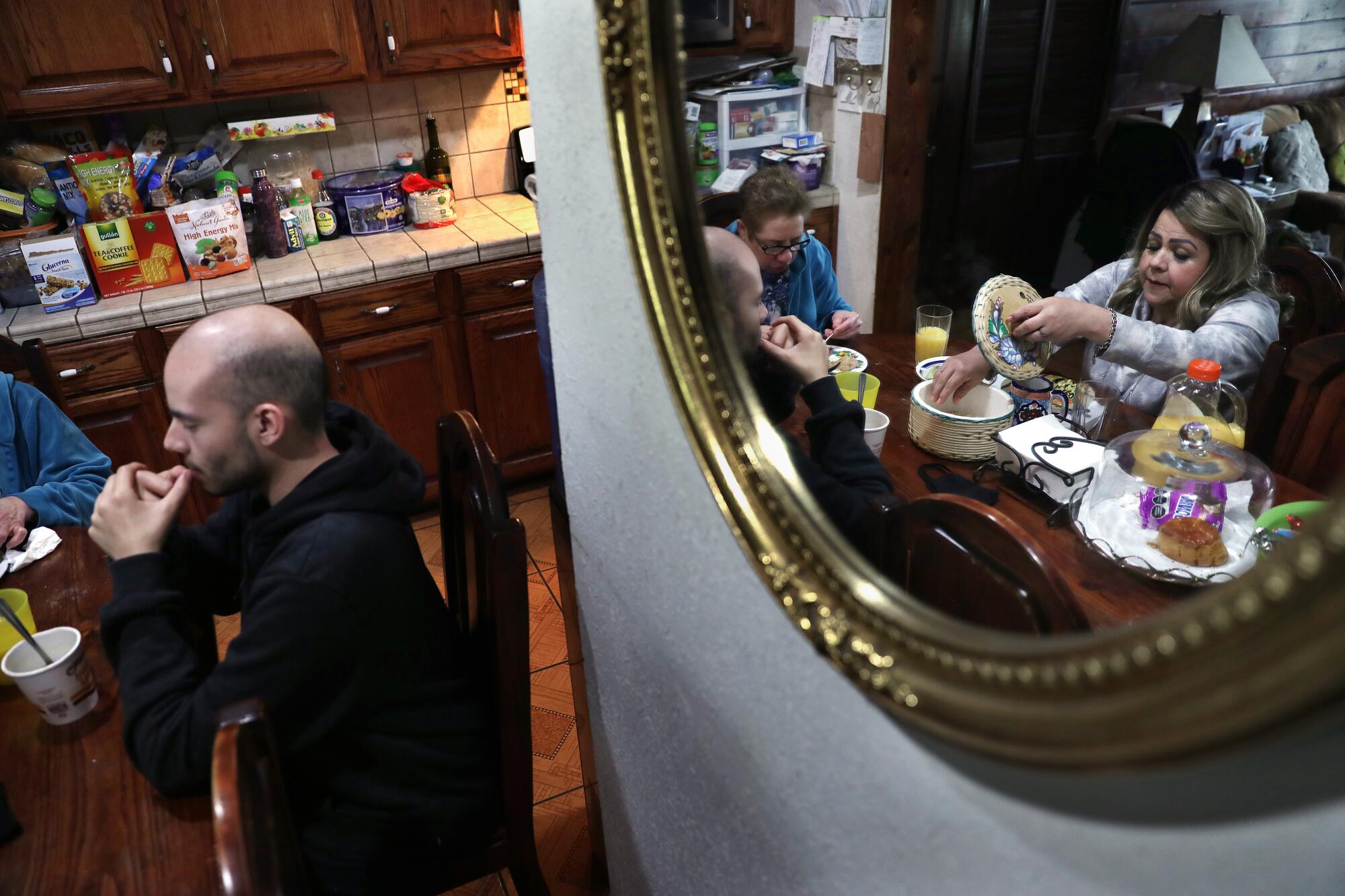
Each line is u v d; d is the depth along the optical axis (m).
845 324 1.06
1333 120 0.44
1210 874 0.40
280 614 1.06
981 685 0.48
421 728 1.21
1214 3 0.51
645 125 0.69
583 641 1.31
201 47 2.40
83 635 1.30
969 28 1.76
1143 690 0.36
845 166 2.44
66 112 2.35
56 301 2.29
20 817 1.01
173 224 2.39
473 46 2.71
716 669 0.86
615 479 0.98
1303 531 0.30
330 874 1.18
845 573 0.62
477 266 2.66
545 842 1.79
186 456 1.17
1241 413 0.50
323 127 2.75
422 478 1.28
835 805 0.71
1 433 1.68
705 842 1.01
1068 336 0.58
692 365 0.73
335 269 2.48
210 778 1.03
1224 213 0.49
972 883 0.57
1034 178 0.77
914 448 0.70
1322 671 0.29
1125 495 0.50
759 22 1.13
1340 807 0.34
